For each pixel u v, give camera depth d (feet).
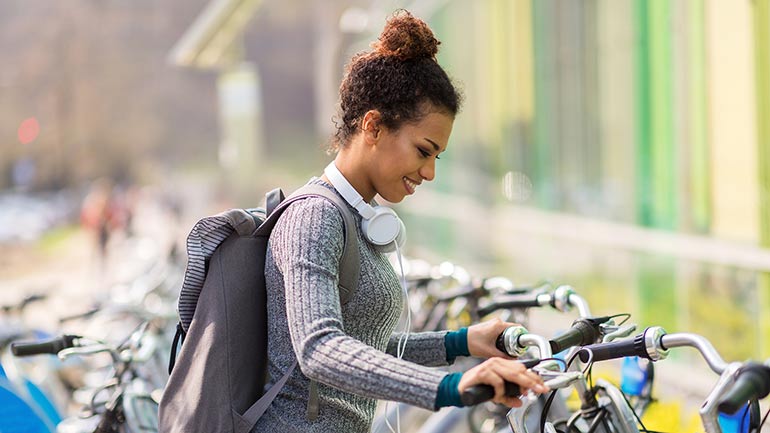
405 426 16.49
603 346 8.21
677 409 11.93
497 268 38.27
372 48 8.58
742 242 20.24
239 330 8.48
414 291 18.08
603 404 9.59
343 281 8.20
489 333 9.10
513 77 36.35
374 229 8.45
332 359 7.42
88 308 18.54
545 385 7.20
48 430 12.68
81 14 201.87
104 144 206.80
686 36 22.63
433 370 7.32
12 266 91.86
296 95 182.09
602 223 27.86
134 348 13.42
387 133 8.32
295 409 8.43
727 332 20.30
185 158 201.98
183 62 68.64
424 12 46.16
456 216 44.62
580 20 29.48
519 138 35.88
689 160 22.54
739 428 8.54
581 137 29.71
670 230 23.43
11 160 207.41
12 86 206.59
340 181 8.49
